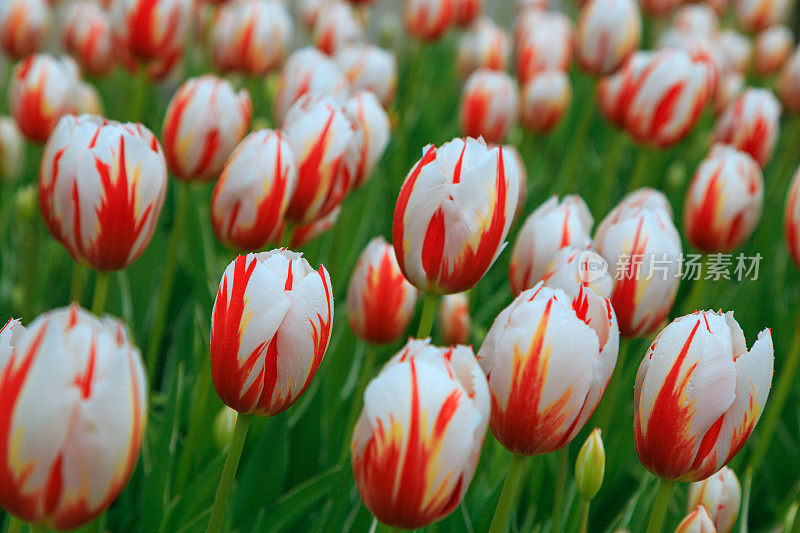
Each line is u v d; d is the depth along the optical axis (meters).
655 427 1.19
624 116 2.03
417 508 1.13
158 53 1.70
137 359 1.09
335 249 1.78
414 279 1.24
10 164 1.90
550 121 2.39
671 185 2.54
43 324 1.08
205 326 1.58
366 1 2.99
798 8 4.07
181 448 1.49
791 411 1.91
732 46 3.28
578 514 1.40
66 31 2.42
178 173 1.43
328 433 1.50
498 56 2.87
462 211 1.21
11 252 2.14
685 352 1.18
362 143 1.38
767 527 1.76
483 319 1.80
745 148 2.09
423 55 2.67
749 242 2.47
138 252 1.29
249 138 1.34
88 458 1.08
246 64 2.17
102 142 1.26
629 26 2.12
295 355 1.18
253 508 1.42
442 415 1.12
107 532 1.39
